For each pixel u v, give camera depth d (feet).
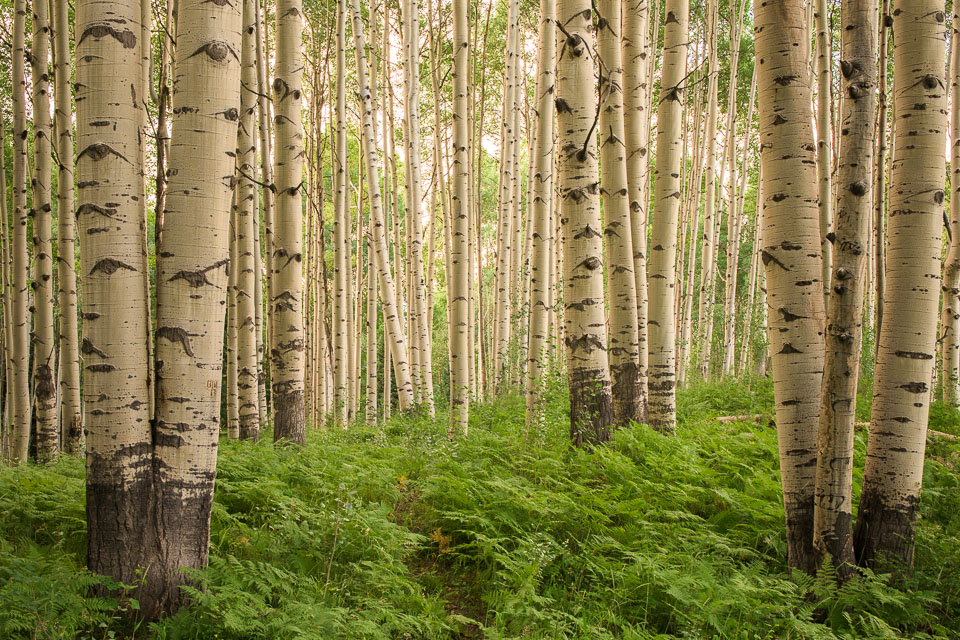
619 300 24.61
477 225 59.57
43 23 26.43
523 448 22.75
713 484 19.08
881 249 22.88
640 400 24.88
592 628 11.62
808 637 11.84
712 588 12.90
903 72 13.93
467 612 13.51
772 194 14.24
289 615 10.78
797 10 13.99
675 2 25.35
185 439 11.19
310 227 58.39
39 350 27.40
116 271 10.86
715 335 63.57
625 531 15.67
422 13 60.34
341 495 15.24
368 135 37.45
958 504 18.24
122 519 10.73
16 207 27.68
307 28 58.39
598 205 22.08
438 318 102.73
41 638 9.23
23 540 13.84
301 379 26.27
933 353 14.05
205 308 11.32
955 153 30.81
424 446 23.61
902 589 13.58
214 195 11.34
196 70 11.14
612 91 23.98
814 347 13.97
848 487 13.37
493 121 71.36
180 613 10.61
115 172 10.95
